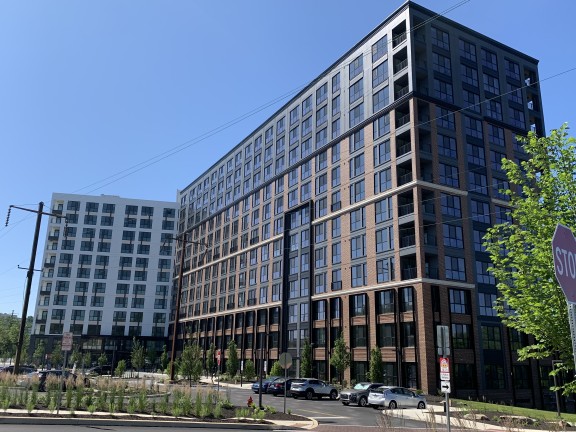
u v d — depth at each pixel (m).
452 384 44.66
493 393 46.94
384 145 53.84
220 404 21.89
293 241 68.75
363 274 53.66
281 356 24.97
